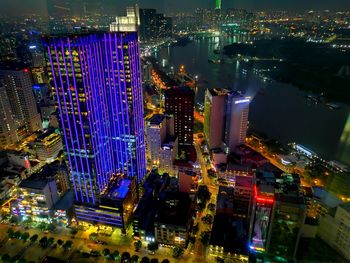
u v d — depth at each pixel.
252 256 177.88
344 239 147.62
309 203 178.38
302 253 156.50
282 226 155.75
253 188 185.88
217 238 195.25
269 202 159.88
